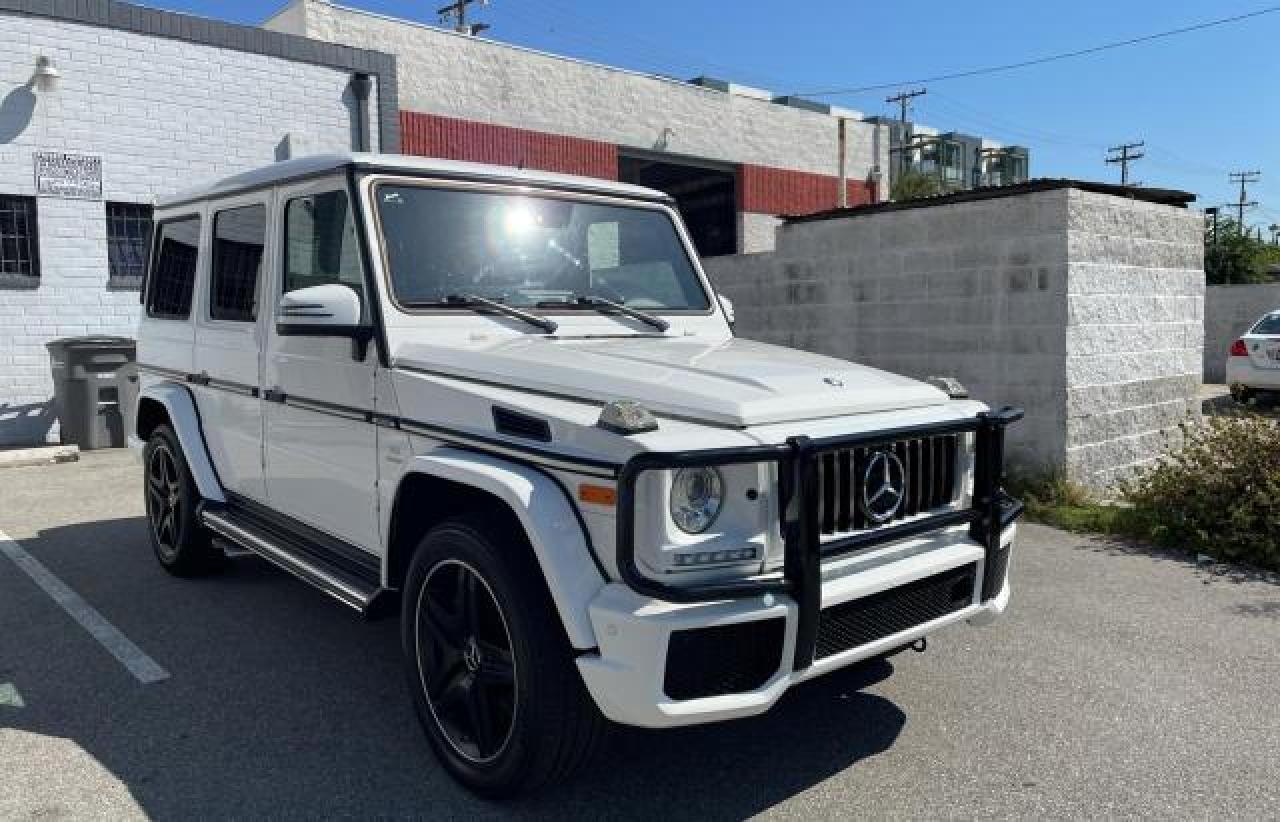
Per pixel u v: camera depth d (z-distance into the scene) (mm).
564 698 2932
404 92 20609
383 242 3775
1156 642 4629
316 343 4047
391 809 3125
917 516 3279
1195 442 6742
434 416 3428
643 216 4652
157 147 11391
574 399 3164
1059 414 7270
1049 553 6188
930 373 8102
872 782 3324
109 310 11086
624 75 24719
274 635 4699
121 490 8133
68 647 4539
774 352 3889
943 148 65188
